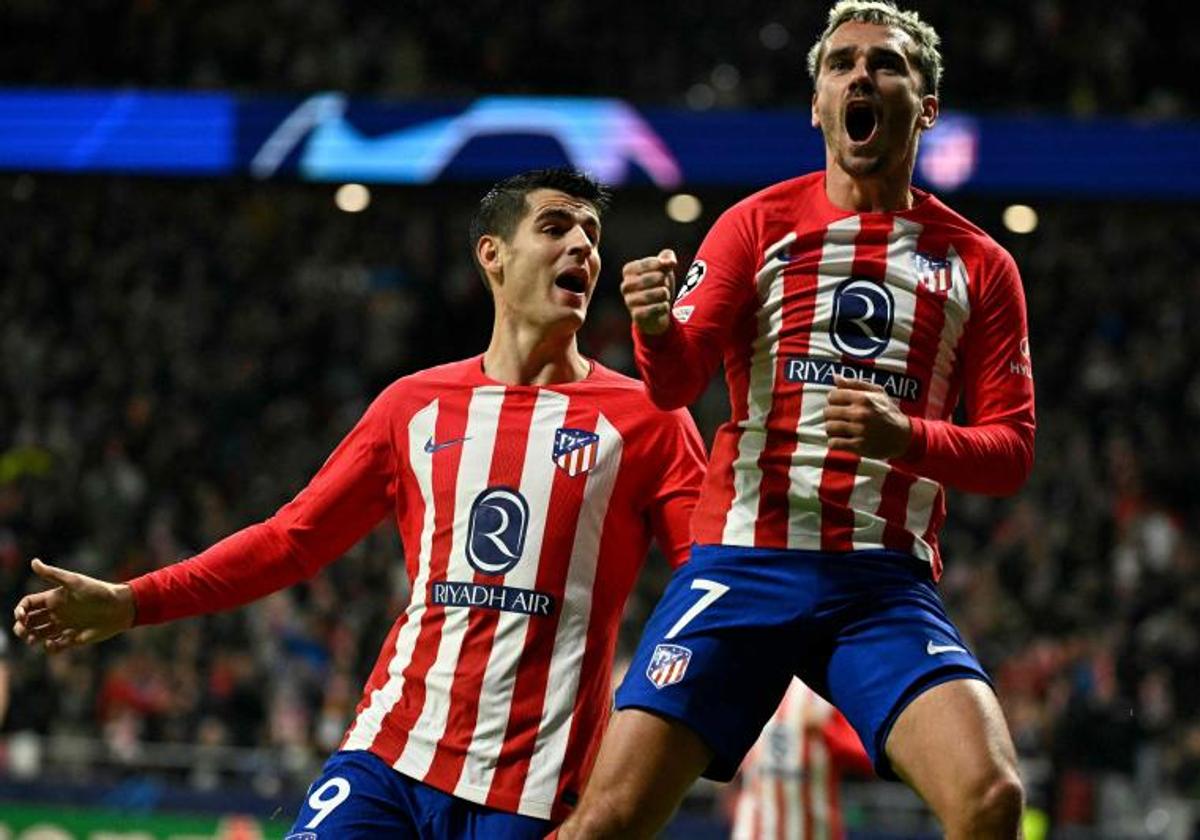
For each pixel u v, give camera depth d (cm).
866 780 2670
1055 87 4291
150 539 3794
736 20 4528
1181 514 3806
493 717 1030
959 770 841
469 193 3809
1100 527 3691
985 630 3325
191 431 4128
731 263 948
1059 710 2920
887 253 940
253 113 3759
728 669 915
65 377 4291
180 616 1070
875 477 920
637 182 3650
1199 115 4228
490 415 1082
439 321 4484
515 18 4553
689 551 1019
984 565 3519
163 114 3781
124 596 1049
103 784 2592
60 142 3794
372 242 4631
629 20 4556
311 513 1094
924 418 932
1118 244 4484
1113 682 3123
